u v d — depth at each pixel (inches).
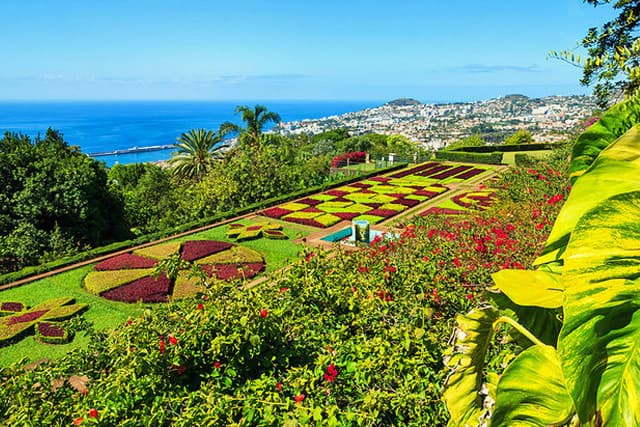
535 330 75.6
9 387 146.5
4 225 591.2
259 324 151.3
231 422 121.2
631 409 41.6
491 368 126.6
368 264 228.8
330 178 1069.1
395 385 135.6
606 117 63.0
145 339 153.6
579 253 44.7
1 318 354.9
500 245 251.9
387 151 1739.7
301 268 211.2
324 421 113.4
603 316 44.1
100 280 434.6
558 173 435.8
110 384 138.1
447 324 164.6
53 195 621.0
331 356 144.9
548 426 57.3
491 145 1482.5
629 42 168.4
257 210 754.2
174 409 132.7
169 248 539.2
